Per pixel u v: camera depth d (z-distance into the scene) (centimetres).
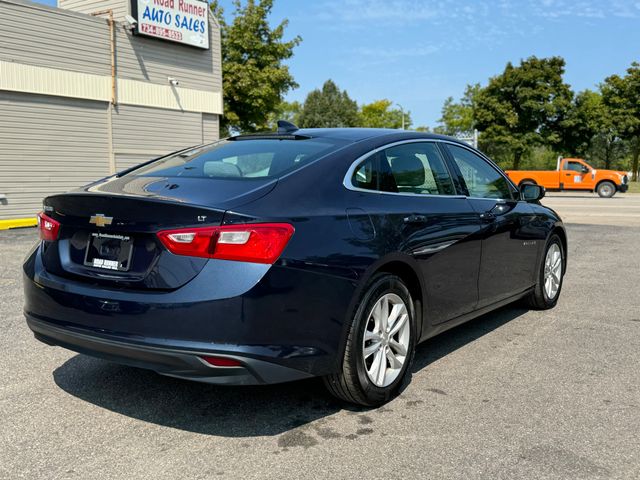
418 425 301
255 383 271
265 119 3262
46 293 302
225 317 259
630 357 412
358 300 303
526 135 4441
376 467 258
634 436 289
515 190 505
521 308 559
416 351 426
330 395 342
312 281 279
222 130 3262
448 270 376
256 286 261
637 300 596
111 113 1684
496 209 441
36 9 1470
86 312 284
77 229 305
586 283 686
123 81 1711
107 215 286
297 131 396
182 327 261
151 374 373
